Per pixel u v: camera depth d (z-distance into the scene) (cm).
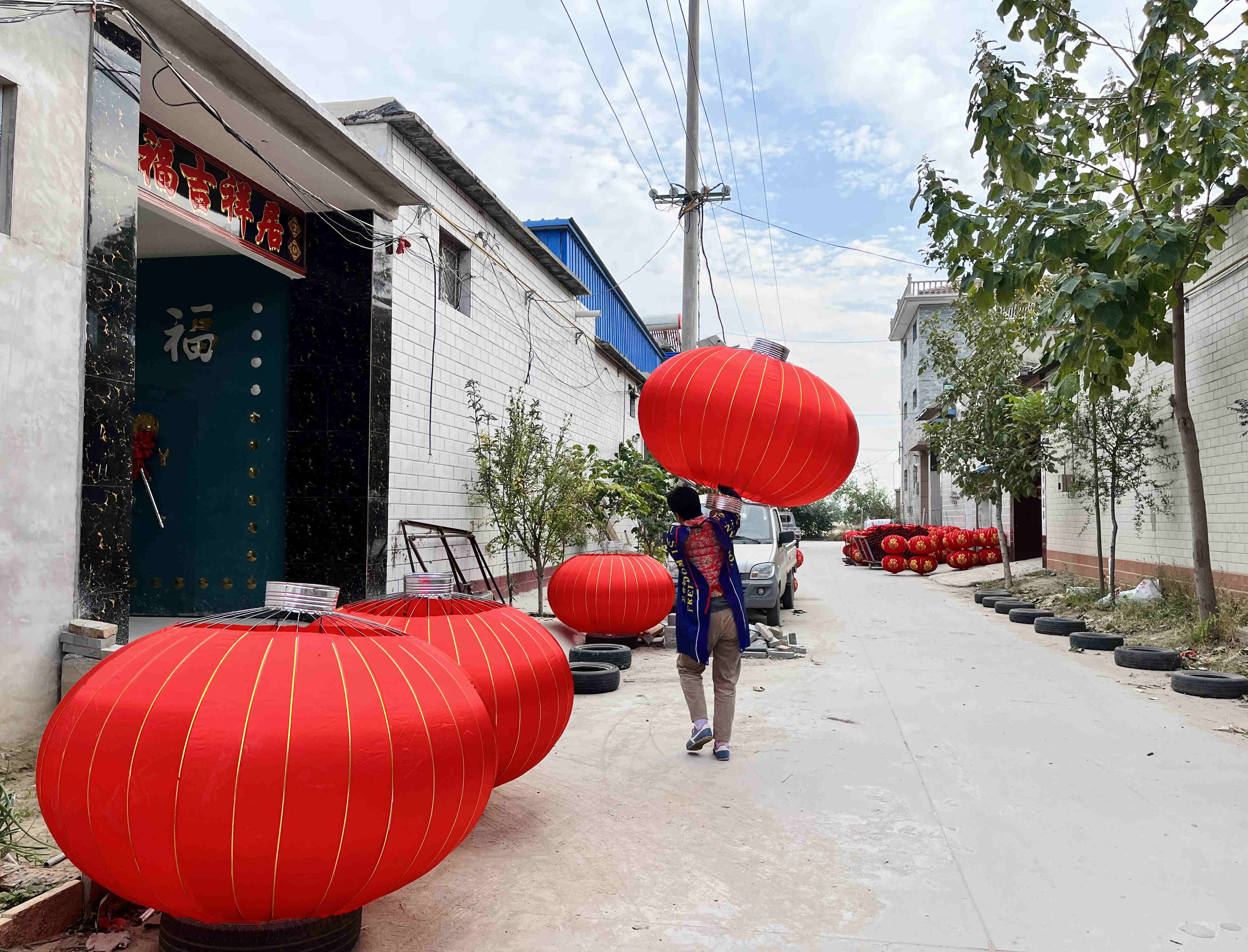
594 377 1961
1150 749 565
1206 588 931
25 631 457
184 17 572
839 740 588
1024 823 431
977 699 719
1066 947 306
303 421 899
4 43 451
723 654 550
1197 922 325
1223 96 734
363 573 879
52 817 261
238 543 912
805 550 3838
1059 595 1473
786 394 473
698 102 1477
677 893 350
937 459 1834
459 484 1126
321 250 902
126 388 527
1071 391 838
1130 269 768
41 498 467
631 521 2086
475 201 1180
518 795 472
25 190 461
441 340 1069
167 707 252
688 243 1500
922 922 325
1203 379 1107
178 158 723
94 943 299
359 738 254
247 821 242
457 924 322
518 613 445
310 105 700
